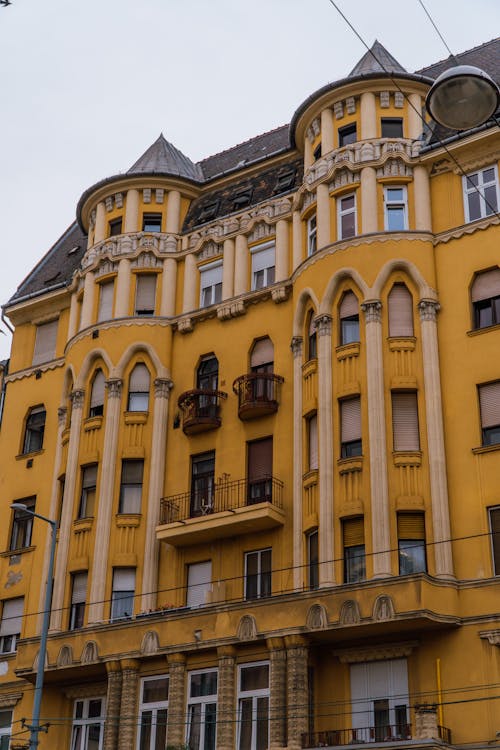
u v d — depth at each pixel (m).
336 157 34.69
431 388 30.34
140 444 35.78
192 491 34.66
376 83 35.25
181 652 30.39
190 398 35.28
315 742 27.39
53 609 34.41
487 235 31.78
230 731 28.55
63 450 38.09
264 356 35.25
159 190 40.25
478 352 30.48
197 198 41.06
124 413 36.28
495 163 32.72
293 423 32.81
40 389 41.62
